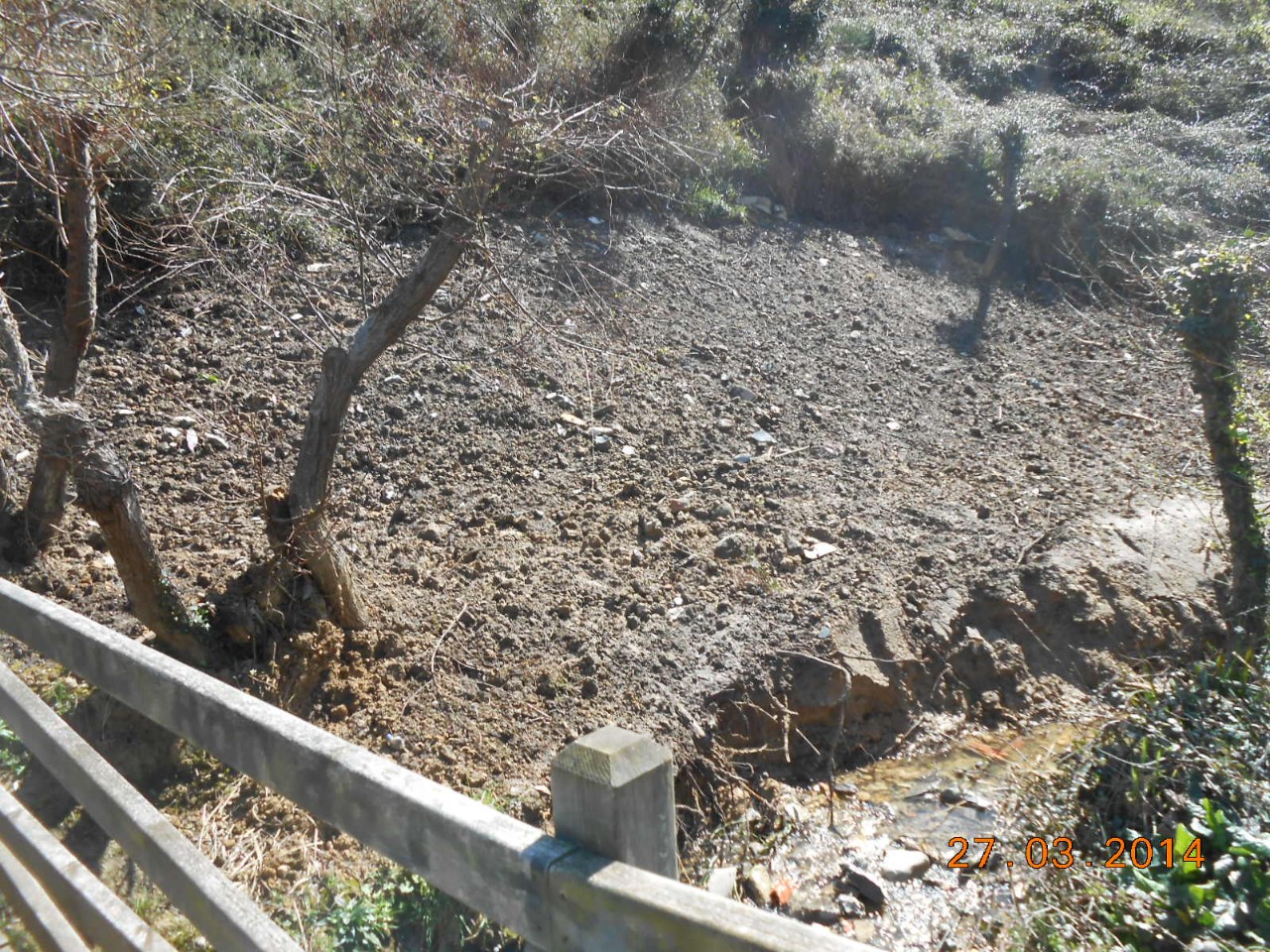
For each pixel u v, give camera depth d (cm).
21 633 284
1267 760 457
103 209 563
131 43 493
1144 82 1803
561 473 696
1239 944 375
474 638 525
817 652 571
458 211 461
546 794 439
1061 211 1255
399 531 613
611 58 953
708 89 1178
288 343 745
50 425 413
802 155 1256
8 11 429
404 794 166
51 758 265
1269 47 1956
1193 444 854
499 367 777
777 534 670
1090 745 495
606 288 922
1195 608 668
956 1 2016
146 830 219
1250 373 596
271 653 460
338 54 545
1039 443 859
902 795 535
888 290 1124
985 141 1338
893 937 436
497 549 604
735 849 480
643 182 1000
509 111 473
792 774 543
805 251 1150
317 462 475
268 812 398
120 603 494
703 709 521
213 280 686
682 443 758
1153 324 1038
